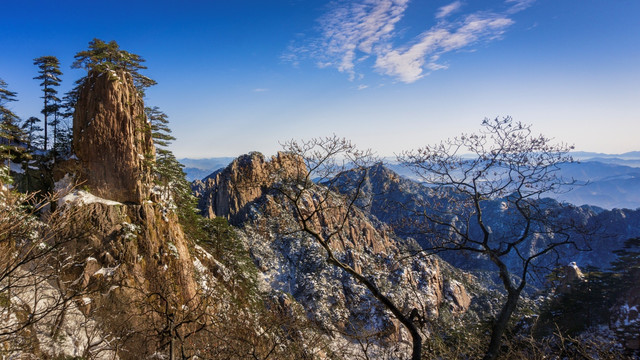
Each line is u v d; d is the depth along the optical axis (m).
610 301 34.19
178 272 28.78
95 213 34.41
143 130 43.31
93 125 38.88
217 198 138.25
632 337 27.16
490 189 13.84
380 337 12.88
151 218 39.31
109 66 43.09
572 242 13.33
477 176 14.27
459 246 14.01
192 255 45.84
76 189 37.28
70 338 16.53
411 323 10.98
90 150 38.94
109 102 39.62
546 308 37.66
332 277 95.19
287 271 96.50
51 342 14.95
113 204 36.84
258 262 94.62
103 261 32.09
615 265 39.34
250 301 41.47
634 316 30.47
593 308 33.94
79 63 44.00
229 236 63.38
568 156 13.32
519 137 14.07
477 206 13.88
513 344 13.81
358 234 132.88
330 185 13.52
